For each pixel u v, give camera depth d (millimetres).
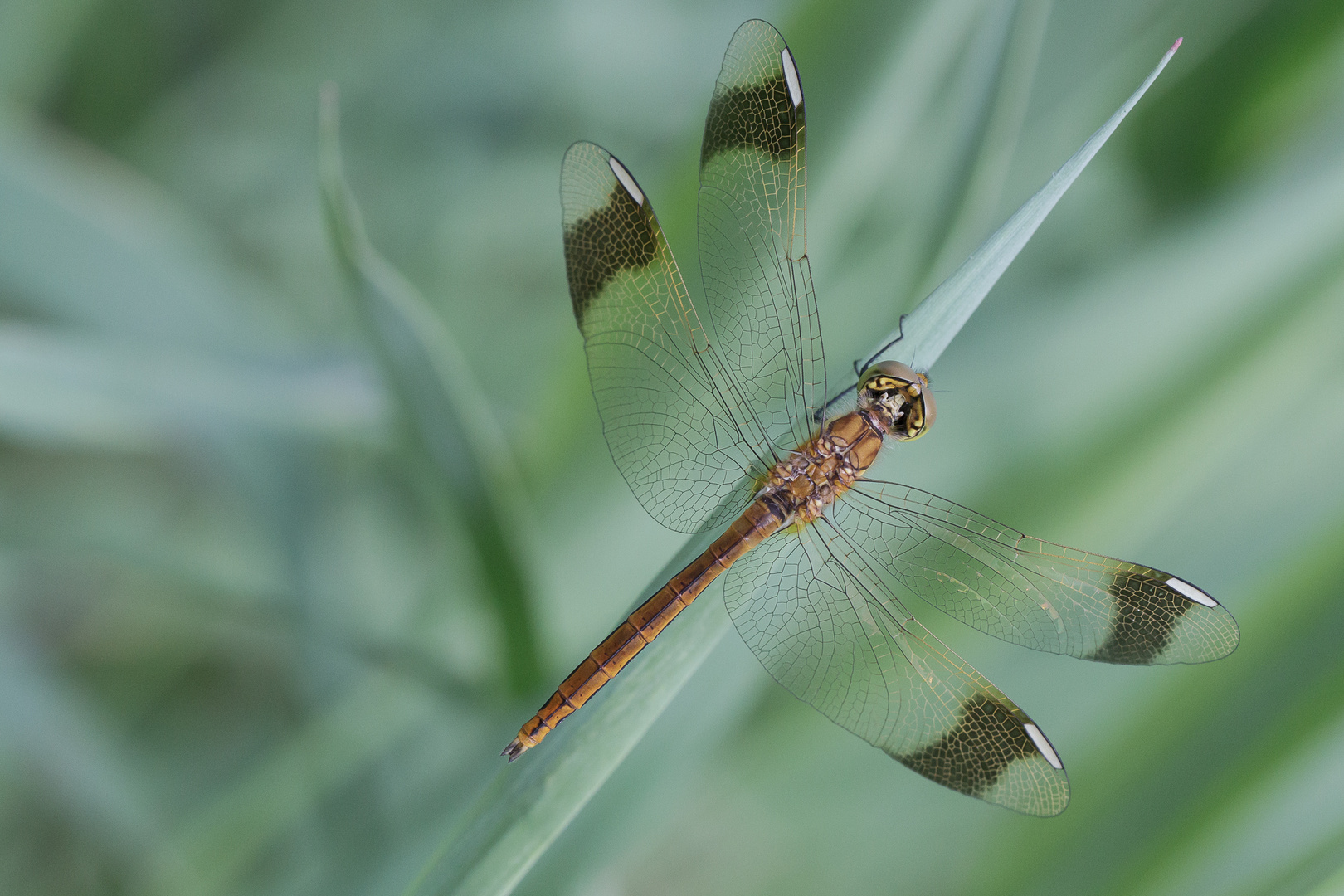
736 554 639
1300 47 657
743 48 635
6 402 640
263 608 658
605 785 634
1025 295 660
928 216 637
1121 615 636
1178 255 653
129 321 654
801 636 637
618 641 638
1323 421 670
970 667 636
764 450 640
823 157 646
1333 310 649
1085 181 666
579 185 635
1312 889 637
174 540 675
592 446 653
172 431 650
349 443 664
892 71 644
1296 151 654
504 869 617
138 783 667
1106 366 655
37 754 663
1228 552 668
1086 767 652
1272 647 646
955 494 657
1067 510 654
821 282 653
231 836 667
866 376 645
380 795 654
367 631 649
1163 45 663
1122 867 646
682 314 637
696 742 636
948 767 634
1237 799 644
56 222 651
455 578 658
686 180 646
